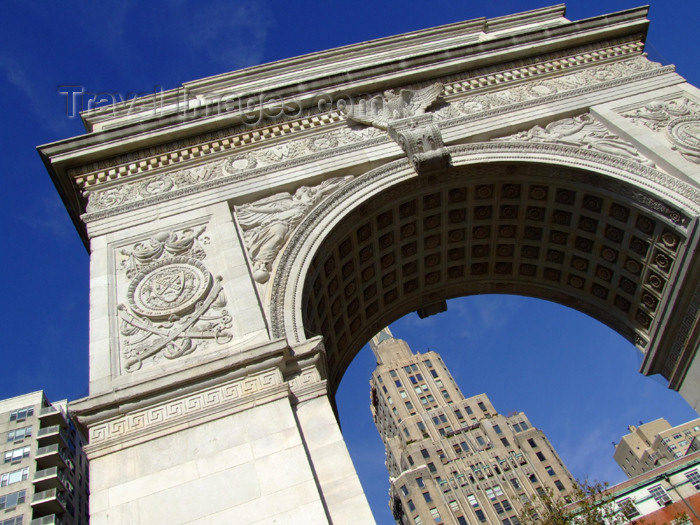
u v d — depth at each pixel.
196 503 9.53
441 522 72.75
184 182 16.19
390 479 82.50
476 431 85.75
